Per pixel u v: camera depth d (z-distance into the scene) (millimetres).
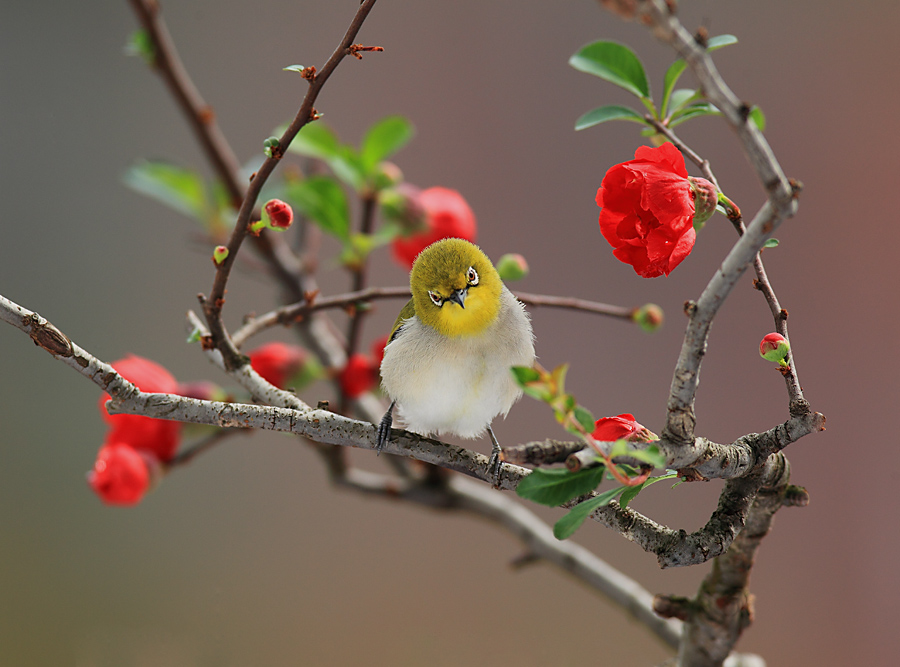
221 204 4449
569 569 4387
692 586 4930
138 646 4508
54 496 5398
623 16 3855
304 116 4273
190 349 5715
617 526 4266
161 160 4453
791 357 4258
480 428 4367
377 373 4410
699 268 5547
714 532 4262
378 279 5367
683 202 4250
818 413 4258
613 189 4262
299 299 4438
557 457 4250
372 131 4414
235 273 5727
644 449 4242
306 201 4410
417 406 4359
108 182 6074
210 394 4363
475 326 4348
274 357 4406
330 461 4414
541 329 5512
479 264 4355
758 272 4266
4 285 5742
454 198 4426
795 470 5453
